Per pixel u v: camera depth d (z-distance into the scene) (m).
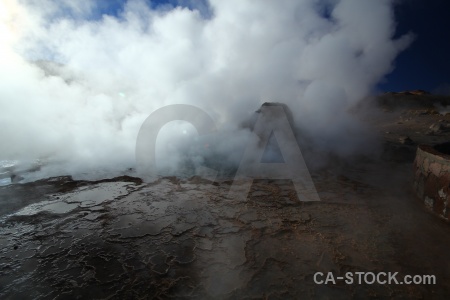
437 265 2.26
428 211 3.21
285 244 2.56
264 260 2.31
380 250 2.46
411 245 2.54
